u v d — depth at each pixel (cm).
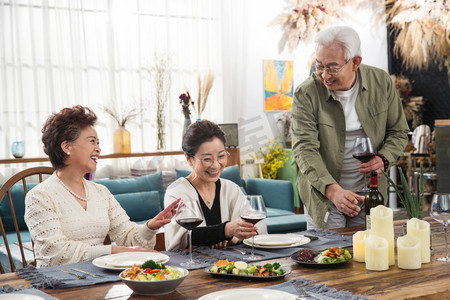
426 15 712
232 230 192
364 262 171
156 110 586
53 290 147
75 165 208
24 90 525
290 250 188
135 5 578
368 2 731
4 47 514
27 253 349
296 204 629
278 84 675
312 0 694
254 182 552
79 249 188
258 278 151
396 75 742
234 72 648
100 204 216
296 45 688
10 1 517
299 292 137
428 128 670
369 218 185
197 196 217
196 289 144
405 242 164
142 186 486
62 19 540
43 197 200
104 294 142
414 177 649
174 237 201
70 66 545
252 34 660
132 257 174
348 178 274
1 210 427
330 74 248
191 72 615
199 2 620
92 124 212
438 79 702
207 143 212
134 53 579
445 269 162
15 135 521
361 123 264
